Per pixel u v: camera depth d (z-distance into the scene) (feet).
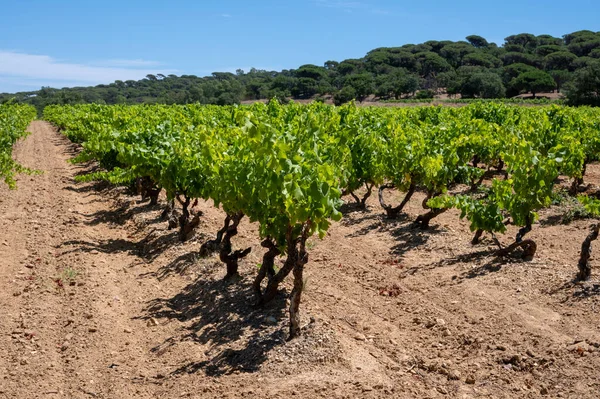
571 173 40.04
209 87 390.21
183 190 31.83
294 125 32.55
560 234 33.42
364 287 26.02
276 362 18.56
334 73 536.01
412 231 34.27
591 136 45.88
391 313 23.11
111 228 38.52
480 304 22.97
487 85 313.73
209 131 25.68
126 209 42.91
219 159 23.24
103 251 31.99
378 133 44.96
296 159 18.15
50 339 20.85
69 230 36.19
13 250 31.35
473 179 46.24
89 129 66.69
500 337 20.13
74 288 25.68
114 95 570.46
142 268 29.53
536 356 18.60
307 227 19.11
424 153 35.01
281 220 21.12
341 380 17.49
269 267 23.88
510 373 17.95
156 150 33.47
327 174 17.83
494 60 488.44
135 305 24.52
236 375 18.12
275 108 50.03
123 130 43.83
